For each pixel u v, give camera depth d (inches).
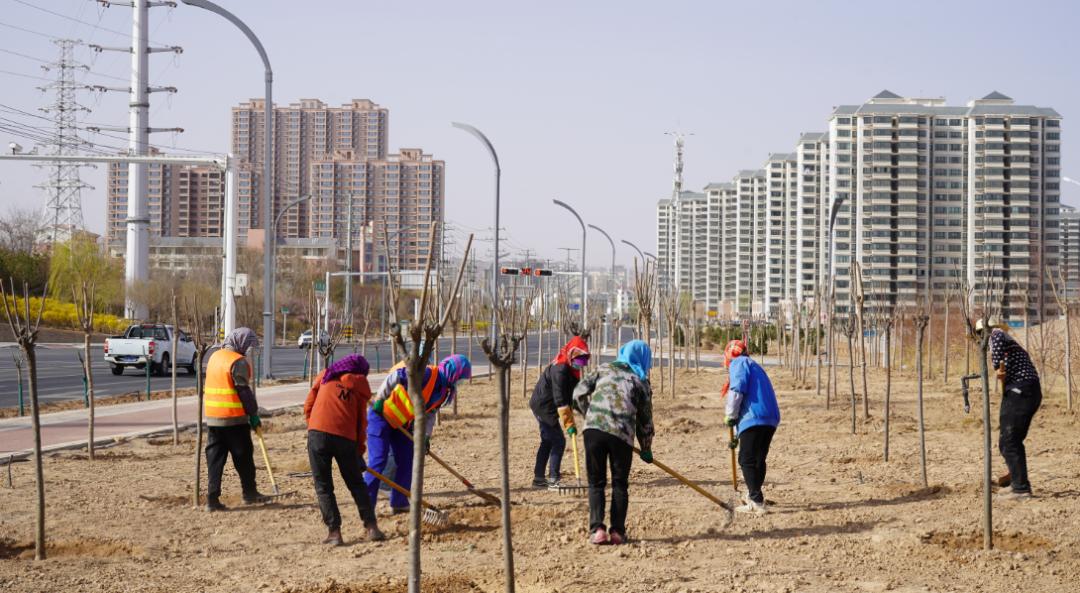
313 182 4562.0
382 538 331.9
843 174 2751.0
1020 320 1435.8
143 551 313.9
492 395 987.9
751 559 299.0
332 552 314.0
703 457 531.2
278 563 298.7
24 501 398.3
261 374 1243.8
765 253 4224.9
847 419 706.8
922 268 2704.2
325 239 4429.1
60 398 989.2
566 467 499.5
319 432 325.7
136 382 1237.1
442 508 383.6
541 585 270.2
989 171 2642.7
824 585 268.5
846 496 406.3
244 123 4945.9
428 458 525.3
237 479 459.2
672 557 302.0
